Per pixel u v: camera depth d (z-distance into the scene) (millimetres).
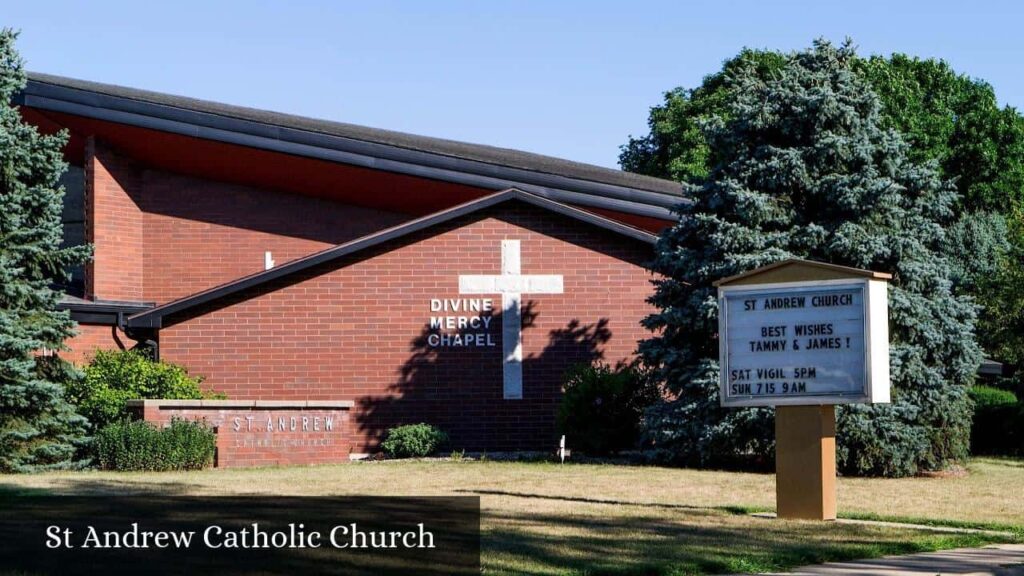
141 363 26016
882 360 16547
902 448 23031
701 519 16250
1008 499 19703
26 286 23453
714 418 23422
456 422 28031
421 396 28031
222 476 21234
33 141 24391
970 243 48344
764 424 22812
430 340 28156
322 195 32469
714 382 23297
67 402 24422
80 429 23625
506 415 28094
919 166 24812
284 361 28016
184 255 32344
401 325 28156
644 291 28484
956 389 23797
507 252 28391
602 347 28328
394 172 29672
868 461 23078
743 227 23797
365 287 28188
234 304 28109
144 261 32312
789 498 16812
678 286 24844
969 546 14898
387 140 30984
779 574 12555
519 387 28172
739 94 24984
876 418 22844
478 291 28312
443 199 31312
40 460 23016
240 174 32000
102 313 29391
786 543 14359
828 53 24781
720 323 17391
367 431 27906
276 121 31516
